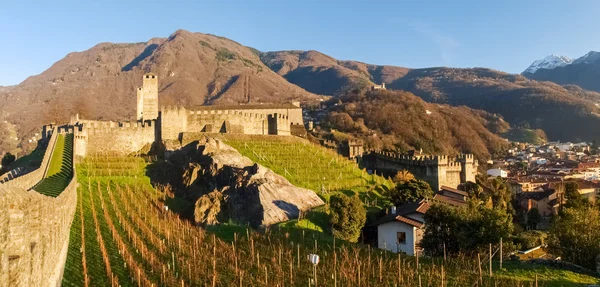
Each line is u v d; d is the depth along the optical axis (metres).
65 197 37.53
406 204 76.81
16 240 17.05
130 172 83.81
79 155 88.81
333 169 104.19
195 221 66.56
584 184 162.00
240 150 102.38
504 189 115.00
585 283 39.38
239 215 68.25
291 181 89.75
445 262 45.44
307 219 65.75
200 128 114.19
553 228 62.03
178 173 85.62
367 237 69.50
